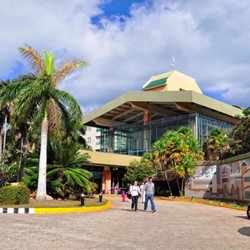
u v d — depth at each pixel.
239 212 19.98
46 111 21.31
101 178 53.09
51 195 24.39
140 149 59.31
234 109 57.75
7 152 36.69
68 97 21.66
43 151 21.09
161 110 58.22
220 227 12.21
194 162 38.91
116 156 49.38
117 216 15.23
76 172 24.97
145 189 18.36
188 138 41.00
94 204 20.16
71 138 25.73
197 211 19.97
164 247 8.05
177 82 62.50
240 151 35.03
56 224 11.69
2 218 13.16
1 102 26.00
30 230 10.11
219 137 41.12
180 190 40.62
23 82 21.53
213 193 36.25
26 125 33.56
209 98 52.00
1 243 7.95
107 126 66.25
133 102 55.06
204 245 8.45
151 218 14.75
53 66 22.03
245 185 28.77
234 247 8.28
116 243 8.38
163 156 40.41
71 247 7.72
